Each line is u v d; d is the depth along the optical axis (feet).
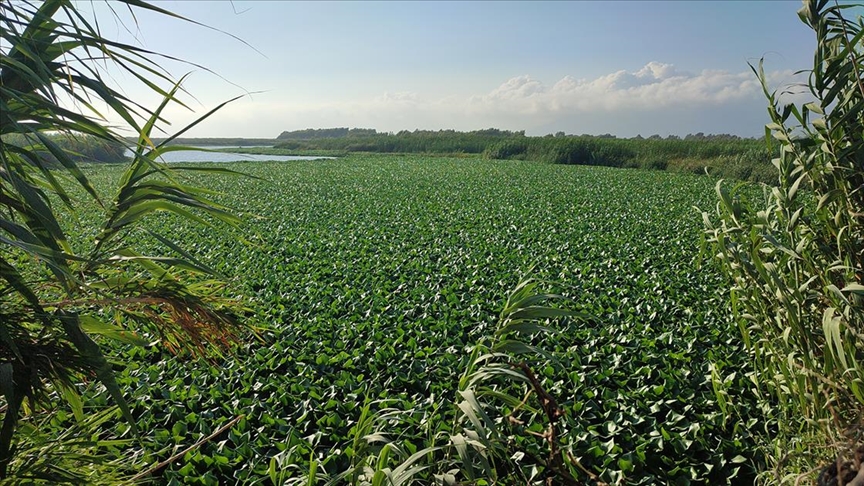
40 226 6.91
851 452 7.52
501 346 9.58
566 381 21.59
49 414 9.69
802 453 10.23
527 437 16.94
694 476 15.90
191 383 21.38
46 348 7.55
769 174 97.40
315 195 84.48
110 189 78.64
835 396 9.30
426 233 52.37
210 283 10.31
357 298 32.19
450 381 21.03
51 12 6.70
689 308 29.86
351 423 18.38
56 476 7.77
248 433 17.65
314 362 23.59
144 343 9.04
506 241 48.67
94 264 7.89
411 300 31.91
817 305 10.94
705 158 134.62
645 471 16.53
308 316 29.01
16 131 6.56
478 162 170.09
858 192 10.33
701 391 20.85
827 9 10.02
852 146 9.93
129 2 6.24
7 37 6.02
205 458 16.16
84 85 6.72
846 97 10.00
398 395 20.33
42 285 8.23
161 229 52.85
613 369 22.40
